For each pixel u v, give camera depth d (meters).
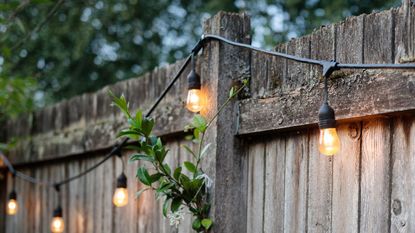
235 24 2.80
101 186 3.86
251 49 2.60
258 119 2.64
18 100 4.54
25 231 4.70
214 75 2.76
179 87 3.17
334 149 2.02
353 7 6.94
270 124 2.57
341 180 2.32
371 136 2.22
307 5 7.20
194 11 8.21
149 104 3.43
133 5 7.87
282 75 2.57
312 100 2.39
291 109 2.48
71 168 4.21
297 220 2.50
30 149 4.61
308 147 2.48
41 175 4.56
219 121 2.73
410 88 2.01
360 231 2.23
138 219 3.47
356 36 2.27
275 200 2.62
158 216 3.30
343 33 2.32
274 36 7.34
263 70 2.68
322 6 7.11
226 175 2.73
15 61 7.46
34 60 7.91
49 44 7.81
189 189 2.70
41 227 4.50
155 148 2.63
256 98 2.66
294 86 2.51
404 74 2.03
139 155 2.65
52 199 4.40
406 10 2.08
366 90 2.16
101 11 7.80
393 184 2.13
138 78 3.53
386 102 2.09
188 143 3.12
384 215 2.15
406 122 2.10
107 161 3.81
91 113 3.95
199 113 2.92
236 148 2.76
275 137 2.64
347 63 2.29
